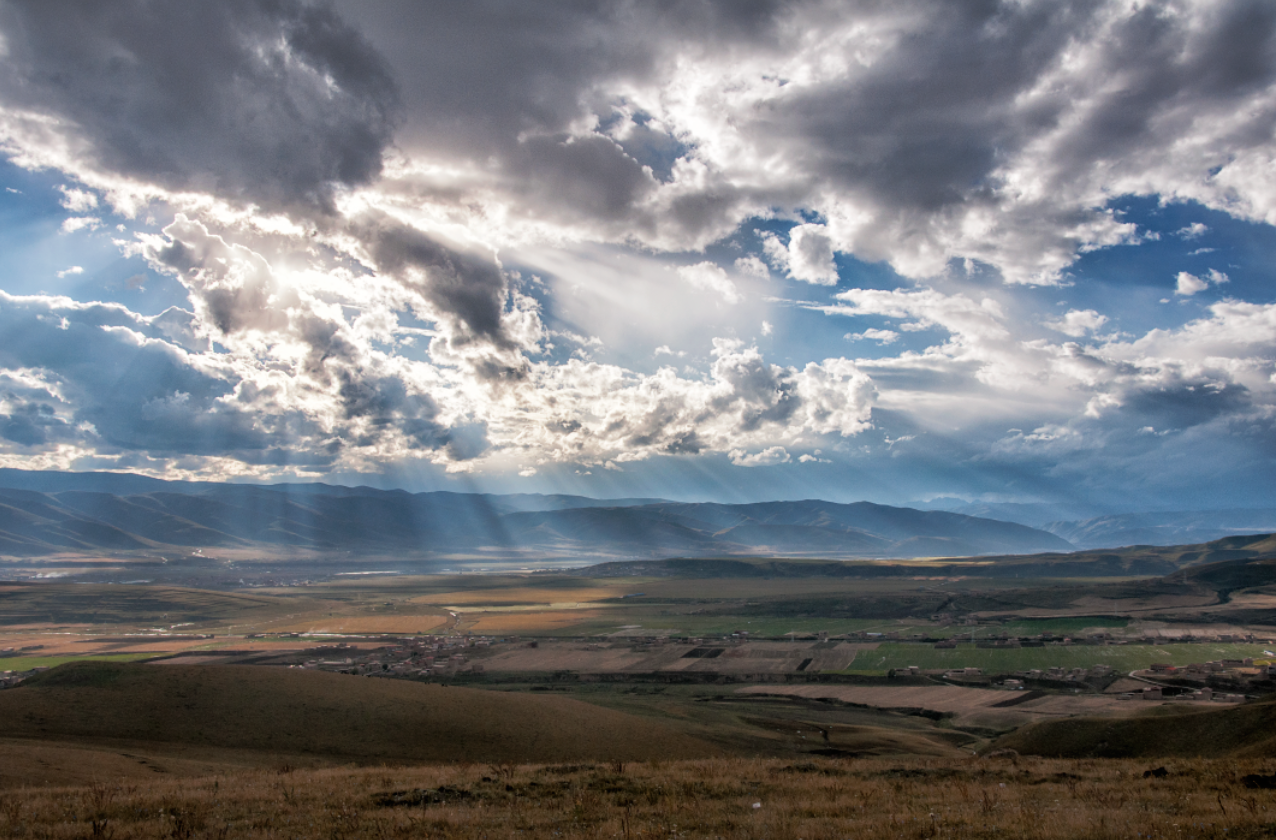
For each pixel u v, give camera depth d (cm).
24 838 2094
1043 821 2033
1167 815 2127
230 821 2319
